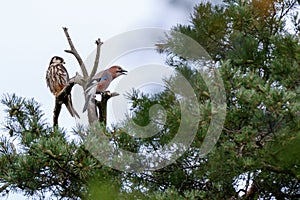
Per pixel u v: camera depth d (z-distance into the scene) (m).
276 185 13.84
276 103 11.05
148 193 13.35
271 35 14.06
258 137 11.97
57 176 13.21
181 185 13.81
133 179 13.48
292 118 11.25
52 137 12.62
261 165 12.20
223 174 12.77
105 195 9.07
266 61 14.34
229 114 12.06
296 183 13.83
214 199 13.52
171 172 13.81
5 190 13.23
